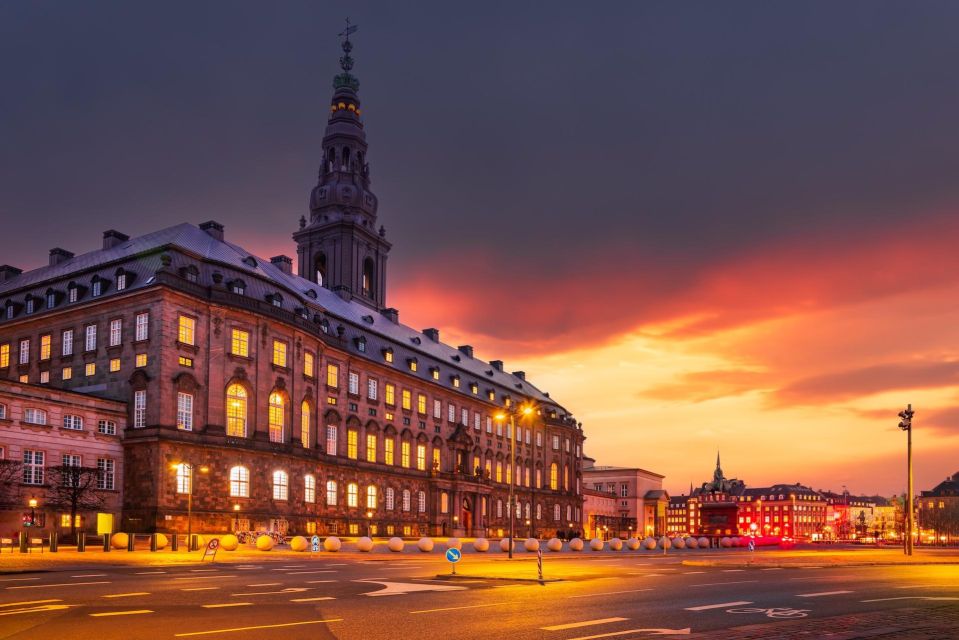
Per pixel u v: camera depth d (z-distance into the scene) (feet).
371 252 432.66
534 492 467.11
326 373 306.96
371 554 187.73
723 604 79.46
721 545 338.34
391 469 343.46
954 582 112.16
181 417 236.43
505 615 69.72
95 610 71.15
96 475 212.84
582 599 83.30
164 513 225.56
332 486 303.68
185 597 82.38
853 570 144.66
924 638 56.18
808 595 89.71
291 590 91.04
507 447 447.42
